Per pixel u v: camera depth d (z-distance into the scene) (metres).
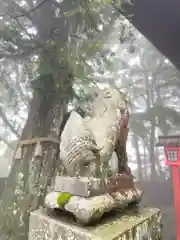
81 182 0.61
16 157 1.04
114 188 0.71
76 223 0.61
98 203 0.59
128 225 0.65
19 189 1.02
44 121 1.08
